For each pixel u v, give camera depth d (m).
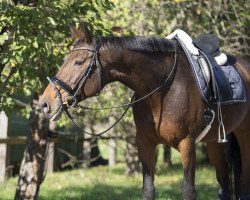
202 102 8.66
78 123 19.97
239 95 9.37
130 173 21.08
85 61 7.95
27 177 12.38
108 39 8.20
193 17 15.79
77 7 9.68
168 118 8.38
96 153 26.25
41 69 9.74
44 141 12.40
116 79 8.30
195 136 8.66
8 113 10.32
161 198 15.13
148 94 8.38
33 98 12.27
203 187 17.72
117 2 13.05
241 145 10.38
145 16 14.90
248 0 15.95
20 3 9.78
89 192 16.34
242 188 10.43
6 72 11.35
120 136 20.05
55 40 9.74
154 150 8.77
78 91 7.89
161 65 8.44
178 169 23.70
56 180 19.64
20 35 9.08
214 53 9.39
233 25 15.68
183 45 8.82
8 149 19.14
